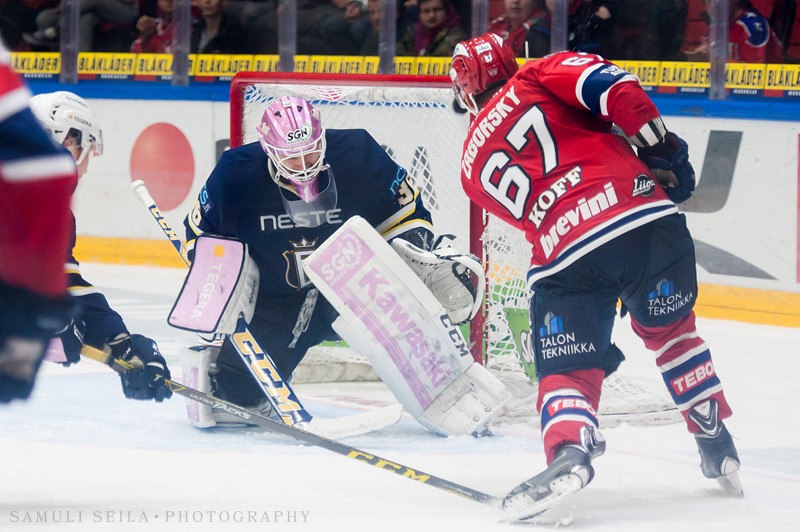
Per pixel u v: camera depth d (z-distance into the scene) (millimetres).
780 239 20531
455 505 8328
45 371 14836
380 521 7695
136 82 27594
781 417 12648
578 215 8211
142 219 27297
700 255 21562
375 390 14086
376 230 11547
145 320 19484
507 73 9992
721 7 21688
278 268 11406
